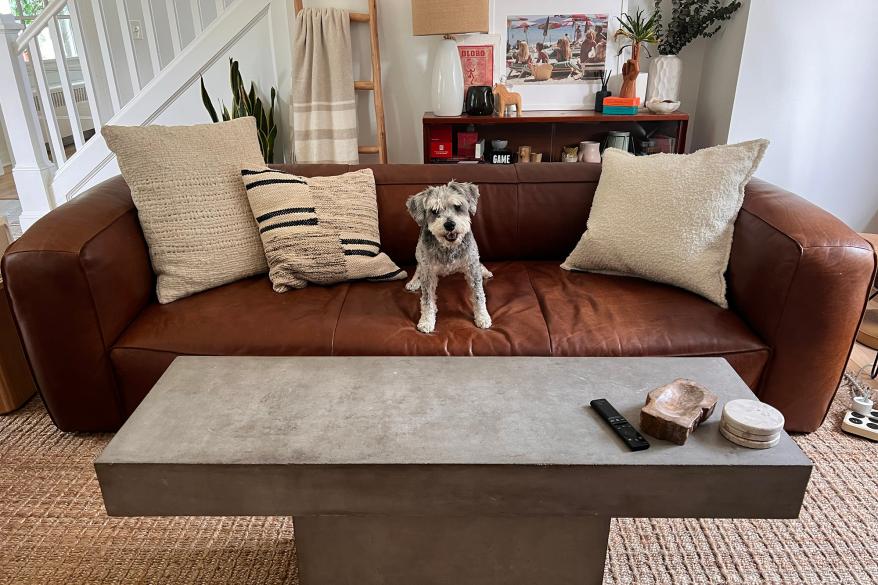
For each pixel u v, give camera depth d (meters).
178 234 1.92
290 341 1.71
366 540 1.23
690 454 1.06
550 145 3.30
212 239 1.96
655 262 1.93
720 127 3.13
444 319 1.81
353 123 3.27
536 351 1.68
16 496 1.68
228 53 3.38
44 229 1.69
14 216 4.01
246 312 1.81
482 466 1.04
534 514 1.08
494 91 3.21
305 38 3.12
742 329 1.73
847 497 1.64
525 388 1.27
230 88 3.46
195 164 1.98
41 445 1.88
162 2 4.27
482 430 1.13
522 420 1.16
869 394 2.07
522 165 2.29
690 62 3.36
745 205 1.88
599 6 3.18
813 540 1.51
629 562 1.45
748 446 1.07
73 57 5.41
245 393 1.26
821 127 2.97
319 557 1.26
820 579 1.40
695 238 1.88
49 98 3.63
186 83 3.44
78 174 3.72
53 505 1.65
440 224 1.67
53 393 1.79
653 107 3.11
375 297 1.95
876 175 3.02
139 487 1.07
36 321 1.68
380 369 1.34
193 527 1.58
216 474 1.05
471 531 1.22
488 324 1.77
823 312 1.63
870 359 2.30
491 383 1.29
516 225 2.24
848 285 1.62
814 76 2.88
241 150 2.11
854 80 2.87
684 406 1.13
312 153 3.28
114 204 1.90
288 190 2.03
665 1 3.21
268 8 3.28
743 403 1.13
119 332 1.77
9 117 3.56
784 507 1.07
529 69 3.30
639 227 1.96
